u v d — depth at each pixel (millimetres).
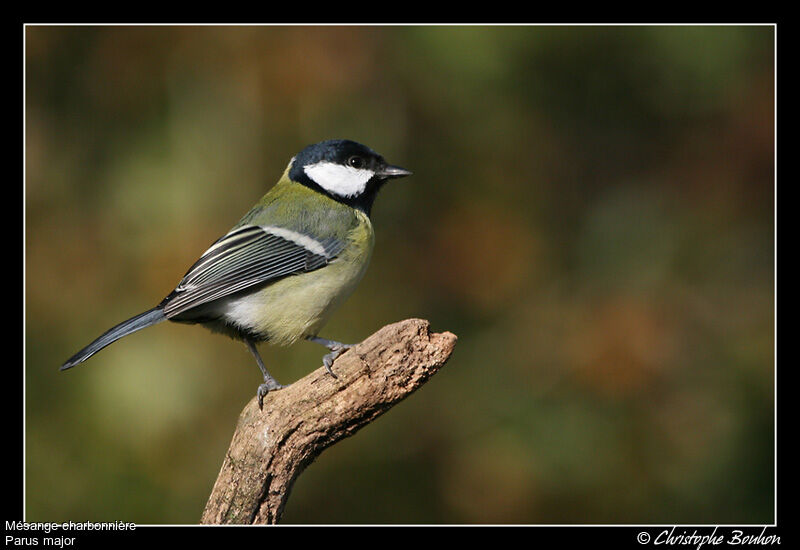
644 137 12773
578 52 11852
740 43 11750
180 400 10453
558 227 12758
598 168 12805
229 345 10859
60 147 11414
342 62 11672
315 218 8914
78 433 10352
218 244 8609
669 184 12844
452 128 12320
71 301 10828
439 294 12383
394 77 11891
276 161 11727
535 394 11719
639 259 12523
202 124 11570
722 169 12742
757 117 12398
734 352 11703
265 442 6965
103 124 11547
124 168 11359
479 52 11508
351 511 11375
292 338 8820
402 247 12445
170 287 10836
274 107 11711
